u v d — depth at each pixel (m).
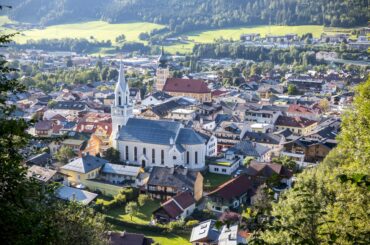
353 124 62.12
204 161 166.38
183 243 110.69
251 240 33.56
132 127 171.00
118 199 133.38
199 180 141.88
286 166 157.12
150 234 116.31
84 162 150.50
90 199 126.88
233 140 194.75
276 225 33.44
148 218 126.00
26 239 34.72
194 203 130.50
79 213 61.53
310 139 185.88
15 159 39.41
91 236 60.91
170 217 121.19
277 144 188.38
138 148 167.75
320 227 43.84
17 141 40.69
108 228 91.56
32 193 41.88
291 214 52.19
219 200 129.50
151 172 143.50
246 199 135.12
